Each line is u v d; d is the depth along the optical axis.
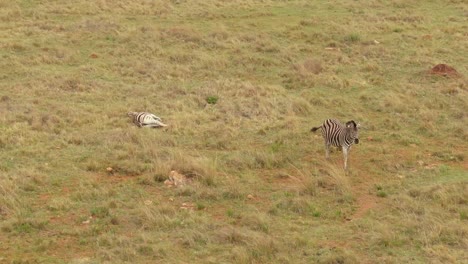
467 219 30.62
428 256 26.84
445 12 82.25
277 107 48.38
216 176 35.25
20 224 29.17
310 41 68.31
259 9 81.88
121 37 66.56
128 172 35.84
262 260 26.39
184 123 44.50
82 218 30.14
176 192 33.31
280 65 61.03
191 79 56.47
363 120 46.75
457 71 58.91
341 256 26.38
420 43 67.88
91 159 37.44
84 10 77.50
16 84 52.34
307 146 41.00
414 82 56.19
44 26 69.69
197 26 72.81
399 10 82.81
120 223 29.70
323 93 53.16
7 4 77.44
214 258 26.47
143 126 43.50
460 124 45.81
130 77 55.88
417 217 30.62
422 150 41.09
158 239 28.11
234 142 41.50
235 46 65.25
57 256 26.66
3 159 37.12
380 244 28.00
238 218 30.66
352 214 31.48
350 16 78.94
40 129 42.53
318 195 33.56
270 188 34.53
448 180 35.75
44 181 34.16
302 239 28.05
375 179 36.19
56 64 59.16
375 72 59.12
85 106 47.47
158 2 82.12
